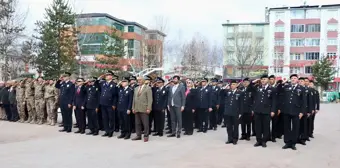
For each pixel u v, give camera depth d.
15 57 29.66
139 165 7.48
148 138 11.09
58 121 15.36
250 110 10.98
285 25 53.16
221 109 15.02
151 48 39.72
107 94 11.45
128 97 11.18
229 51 52.66
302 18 52.72
